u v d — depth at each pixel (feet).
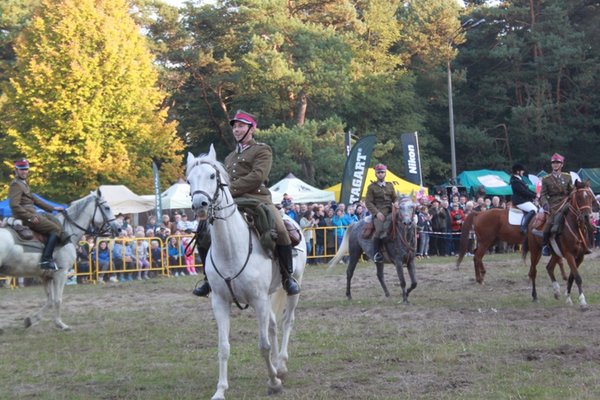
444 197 107.76
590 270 71.46
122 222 83.20
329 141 146.51
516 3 190.39
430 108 193.57
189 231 88.38
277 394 28.22
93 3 126.41
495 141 184.55
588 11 193.67
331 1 168.45
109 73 124.26
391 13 176.65
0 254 44.29
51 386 30.68
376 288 63.31
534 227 51.01
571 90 183.21
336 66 155.84
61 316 52.01
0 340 41.93
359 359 33.76
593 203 49.90
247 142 30.17
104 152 124.26
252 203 28.55
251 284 27.50
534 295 51.34
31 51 123.54
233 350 36.99
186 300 60.03
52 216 47.24
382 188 55.01
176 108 175.11
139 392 29.30
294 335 40.24
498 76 184.55
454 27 184.75
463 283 64.18
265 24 153.17
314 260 92.48
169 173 134.21
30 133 120.78
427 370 30.99
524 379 28.96
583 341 36.06
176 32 167.84
